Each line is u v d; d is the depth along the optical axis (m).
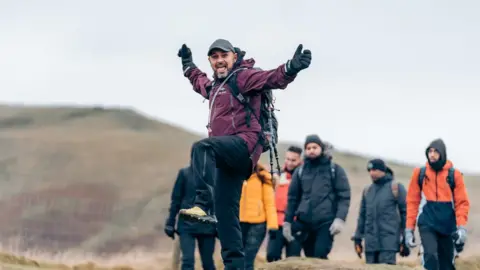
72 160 59.28
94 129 71.94
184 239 14.34
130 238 39.78
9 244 24.34
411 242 13.90
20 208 44.34
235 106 8.21
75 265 20.98
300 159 16.69
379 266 13.75
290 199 15.66
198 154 8.09
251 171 8.38
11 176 53.25
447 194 13.48
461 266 19.19
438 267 13.54
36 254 21.42
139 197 50.19
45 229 39.75
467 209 13.45
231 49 8.30
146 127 74.81
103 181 53.47
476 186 57.31
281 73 7.86
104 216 44.44
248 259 13.83
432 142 13.53
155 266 24.34
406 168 62.38
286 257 15.80
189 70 9.06
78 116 77.25
